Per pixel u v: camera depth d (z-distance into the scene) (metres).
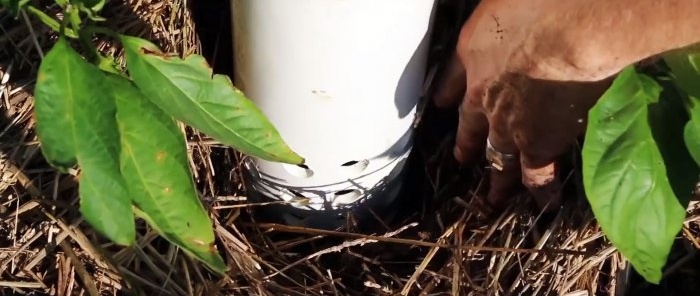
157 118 0.41
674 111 0.47
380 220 0.68
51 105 0.38
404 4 0.48
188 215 0.42
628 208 0.46
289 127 0.58
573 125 0.51
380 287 0.63
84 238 0.59
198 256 0.42
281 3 0.48
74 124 0.37
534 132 0.52
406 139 0.63
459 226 0.65
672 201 0.47
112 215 0.38
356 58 0.51
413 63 0.54
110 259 0.58
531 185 0.59
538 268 0.61
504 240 0.63
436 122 0.69
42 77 0.38
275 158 0.45
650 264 0.48
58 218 0.59
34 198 0.59
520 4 0.46
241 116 0.44
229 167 0.67
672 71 0.46
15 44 0.63
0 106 0.62
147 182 0.41
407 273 0.66
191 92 0.43
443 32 0.67
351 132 0.58
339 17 0.48
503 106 0.52
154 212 0.42
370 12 0.48
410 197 0.71
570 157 0.62
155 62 0.42
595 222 0.61
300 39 0.50
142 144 0.41
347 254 0.67
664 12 0.41
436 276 0.62
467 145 0.62
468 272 0.62
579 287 0.61
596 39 0.43
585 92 0.48
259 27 0.51
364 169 0.62
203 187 0.66
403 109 0.58
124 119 0.40
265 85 0.55
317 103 0.55
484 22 0.50
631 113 0.45
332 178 0.62
